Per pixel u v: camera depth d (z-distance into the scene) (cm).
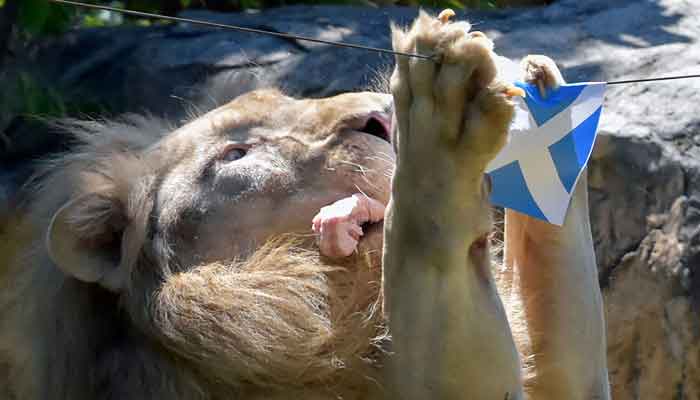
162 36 1121
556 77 521
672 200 824
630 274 831
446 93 459
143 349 587
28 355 629
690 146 836
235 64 1023
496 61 464
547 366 582
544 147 506
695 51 940
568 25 1030
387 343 543
